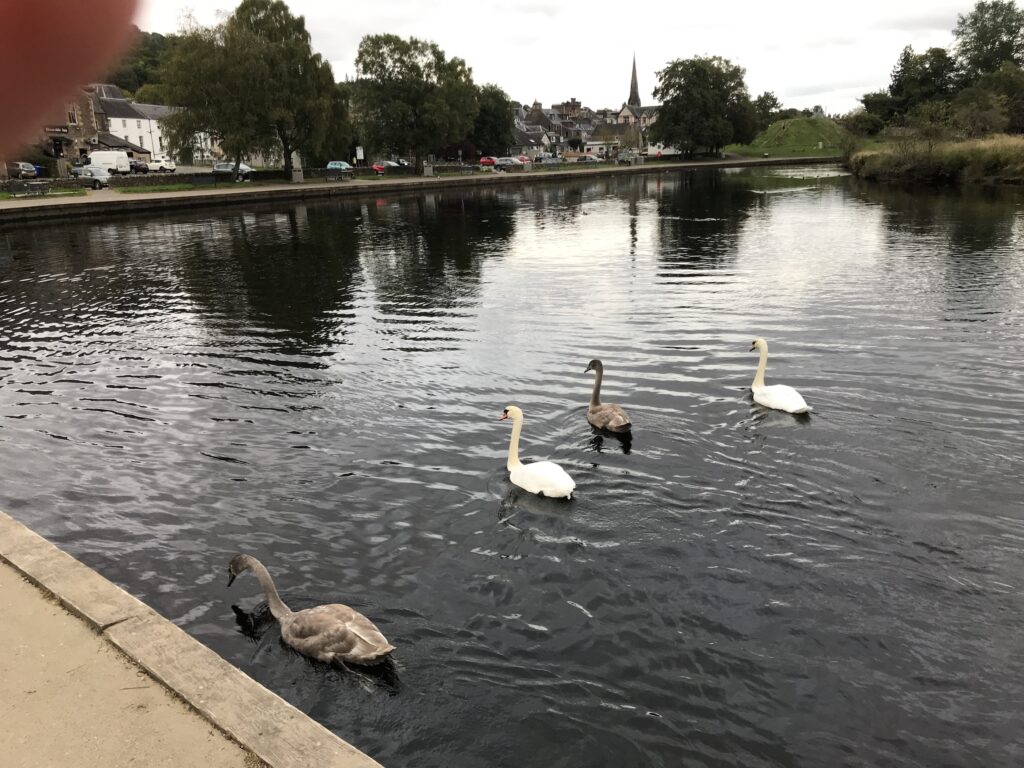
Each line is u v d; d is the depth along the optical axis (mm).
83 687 5383
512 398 14445
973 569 8516
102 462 11875
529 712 6715
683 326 19312
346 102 74812
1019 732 6410
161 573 8891
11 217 44312
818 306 20875
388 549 9273
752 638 7547
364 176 84625
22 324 21062
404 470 11422
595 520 9750
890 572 8500
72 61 596
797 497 10156
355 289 25625
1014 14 122188
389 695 6918
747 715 6660
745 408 13430
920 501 9969
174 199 53344
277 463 11750
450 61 89188
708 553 8945
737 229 38812
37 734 4941
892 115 126438
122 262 31672
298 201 62750
